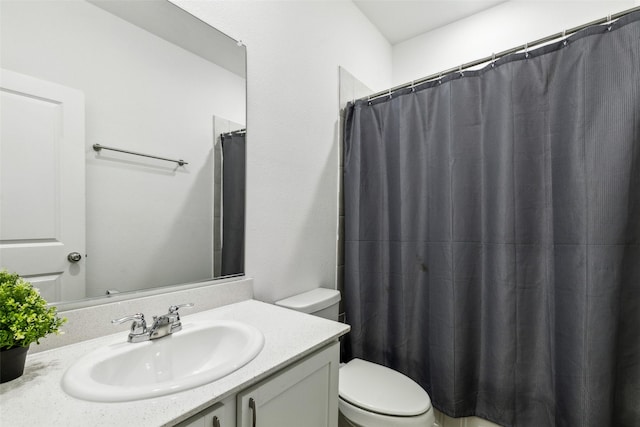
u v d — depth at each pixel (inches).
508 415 53.3
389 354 68.1
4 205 28.2
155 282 39.5
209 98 45.3
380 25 90.2
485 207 56.6
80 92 33.0
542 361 51.8
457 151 57.9
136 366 30.5
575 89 46.9
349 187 71.4
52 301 30.9
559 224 48.8
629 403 43.7
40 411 20.7
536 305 52.2
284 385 29.8
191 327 35.8
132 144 37.3
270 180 54.7
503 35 80.8
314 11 65.5
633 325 43.6
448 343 56.7
